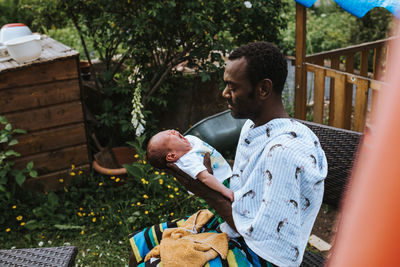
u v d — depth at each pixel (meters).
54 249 1.78
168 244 1.50
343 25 7.57
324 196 1.99
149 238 1.70
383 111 0.21
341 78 3.35
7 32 3.45
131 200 3.22
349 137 1.88
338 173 1.92
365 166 0.22
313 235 2.87
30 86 3.14
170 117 4.19
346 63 4.21
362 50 4.20
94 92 4.11
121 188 3.45
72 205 3.32
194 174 1.51
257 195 1.34
